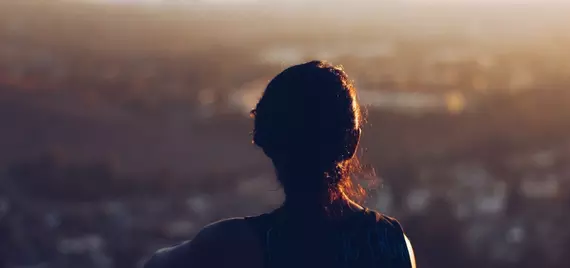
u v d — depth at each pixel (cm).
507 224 2873
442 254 2542
